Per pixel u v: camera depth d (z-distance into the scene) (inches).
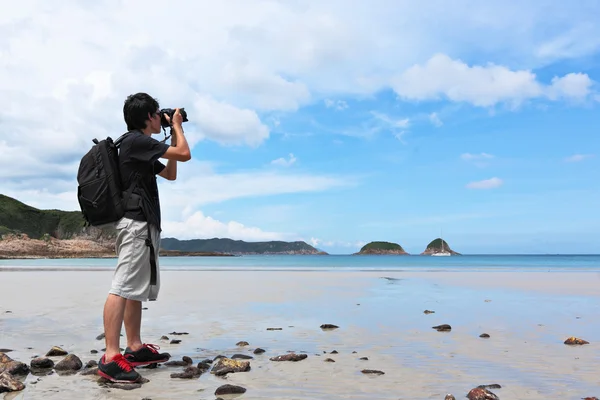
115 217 140.6
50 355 159.2
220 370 134.6
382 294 395.2
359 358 155.6
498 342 185.2
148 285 142.6
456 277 681.6
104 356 128.3
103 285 495.8
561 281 585.3
